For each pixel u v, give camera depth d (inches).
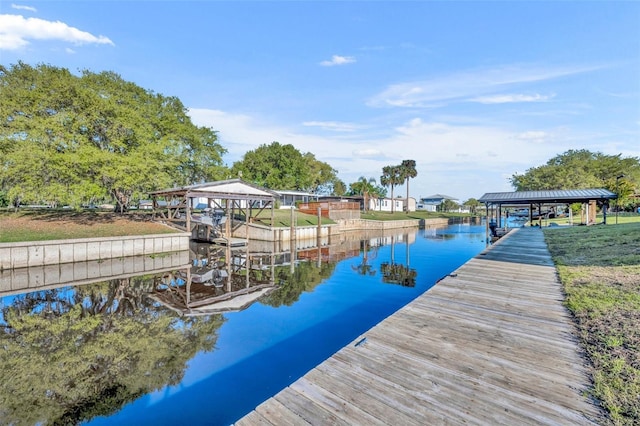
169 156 895.1
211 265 606.5
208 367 203.6
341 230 1301.7
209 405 163.3
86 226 709.9
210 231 920.9
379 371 138.4
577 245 519.5
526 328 185.5
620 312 196.2
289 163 2237.9
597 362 140.9
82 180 681.6
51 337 258.2
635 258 350.6
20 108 687.1
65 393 175.0
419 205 3137.3
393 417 107.7
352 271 551.5
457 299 245.8
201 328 275.1
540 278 312.5
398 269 567.5
